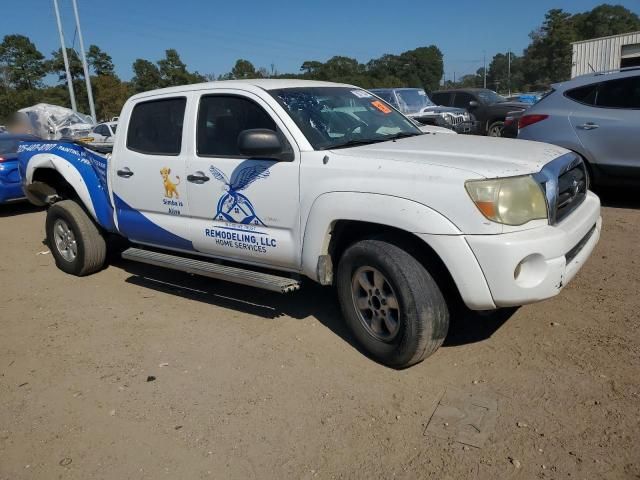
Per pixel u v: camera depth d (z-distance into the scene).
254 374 3.73
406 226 3.32
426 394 3.35
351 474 2.74
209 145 4.43
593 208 3.98
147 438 3.14
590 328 3.97
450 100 18.25
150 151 4.90
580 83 7.30
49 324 4.80
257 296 5.07
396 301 3.48
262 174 4.03
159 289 5.48
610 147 6.96
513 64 108.88
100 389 3.69
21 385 3.81
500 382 3.40
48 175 6.24
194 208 4.56
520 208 3.20
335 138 4.06
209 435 3.13
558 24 71.94
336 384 3.53
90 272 6.05
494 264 3.15
